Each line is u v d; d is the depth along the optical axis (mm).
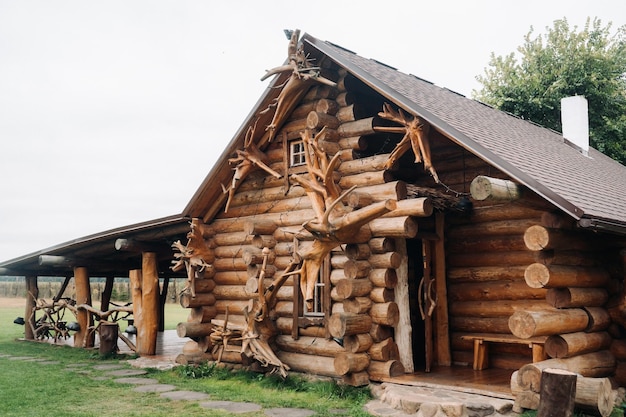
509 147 10008
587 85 23891
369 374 9766
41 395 9570
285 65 10891
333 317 9586
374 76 9875
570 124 16344
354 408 8477
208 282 12953
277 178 11992
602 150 23703
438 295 10828
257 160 11859
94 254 17156
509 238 10289
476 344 10211
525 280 9305
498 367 10422
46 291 33781
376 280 9852
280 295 11406
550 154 12219
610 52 24953
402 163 11570
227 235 13008
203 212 13219
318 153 9938
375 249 9891
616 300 9477
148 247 15219
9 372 12016
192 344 13172
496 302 10422
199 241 12914
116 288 35000
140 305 15070
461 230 10891
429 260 10641
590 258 9422
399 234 9500
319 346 10523
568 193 8305
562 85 23703
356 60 11109
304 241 11312
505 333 10250
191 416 8148
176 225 14172
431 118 9031
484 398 8156
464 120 10477
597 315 9039
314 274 9781
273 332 11195
